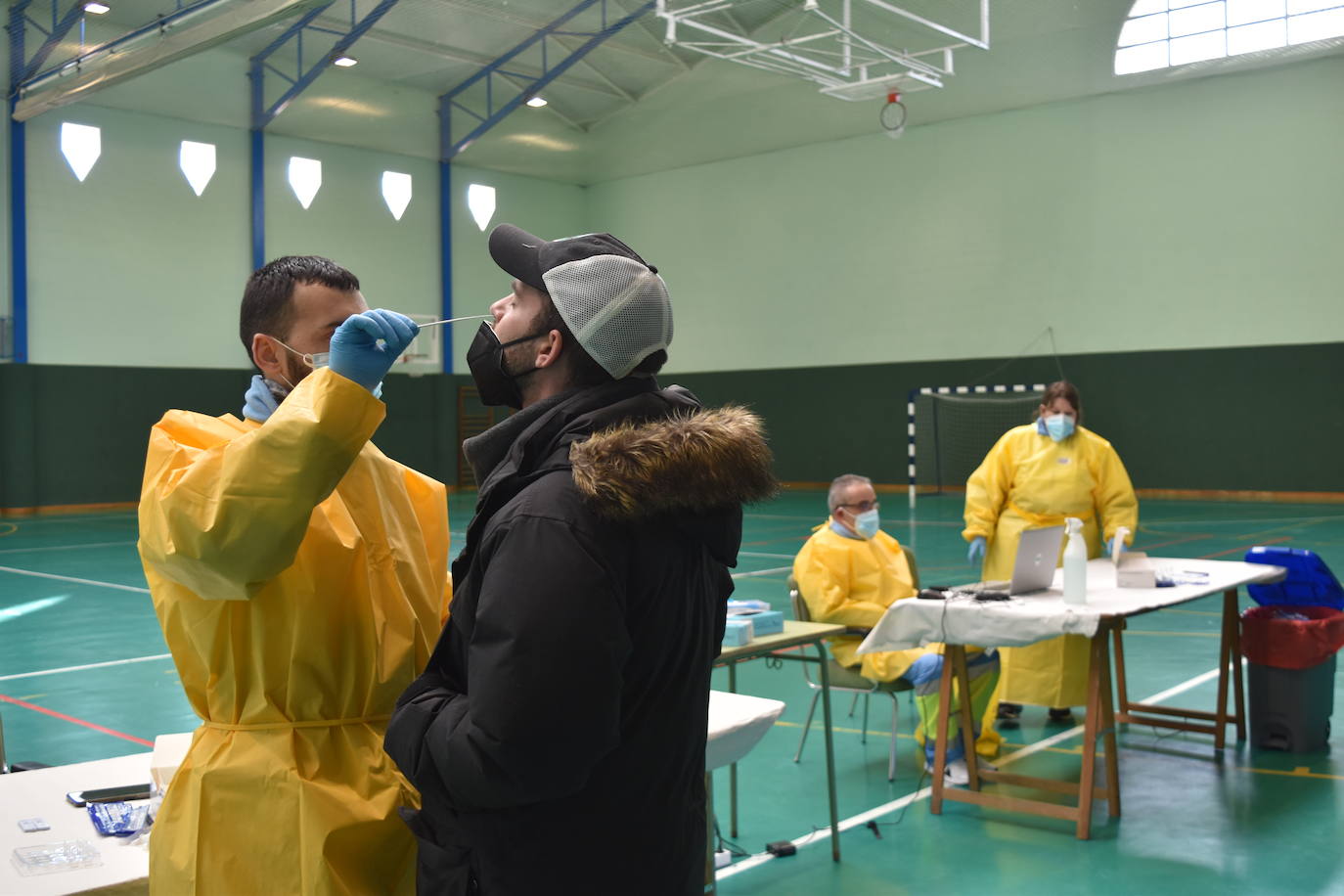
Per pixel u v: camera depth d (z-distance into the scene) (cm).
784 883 365
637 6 1842
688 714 143
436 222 2150
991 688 475
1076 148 1867
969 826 420
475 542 139
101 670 700
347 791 155
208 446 158
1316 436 1692
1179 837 403
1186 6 1736
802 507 1830
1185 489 1802
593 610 126
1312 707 508
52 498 1739
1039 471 560
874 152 2066
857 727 562
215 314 1869
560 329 147
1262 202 1717
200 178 1789
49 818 203
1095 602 434
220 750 157
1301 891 354
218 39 1401
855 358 2108
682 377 2327
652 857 139
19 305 1681
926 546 1259
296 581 153
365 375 140
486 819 136
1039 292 1914
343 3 1761
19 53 1634
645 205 2353
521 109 2177
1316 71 1667
